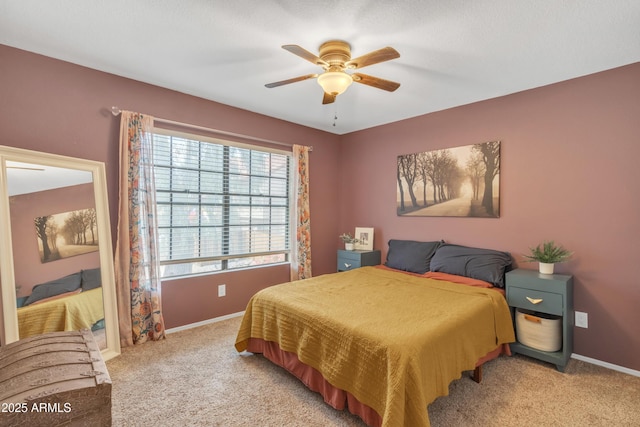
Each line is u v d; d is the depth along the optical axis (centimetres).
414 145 367
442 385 164
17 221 200
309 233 404
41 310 208
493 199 301
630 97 231
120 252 261
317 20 184
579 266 253
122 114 261
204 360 243
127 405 186
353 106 333
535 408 186
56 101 234
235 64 243
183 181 311
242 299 352
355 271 330
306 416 178
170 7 174
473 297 232
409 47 211
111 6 173
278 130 379
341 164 454
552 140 267
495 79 261
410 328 173
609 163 239
